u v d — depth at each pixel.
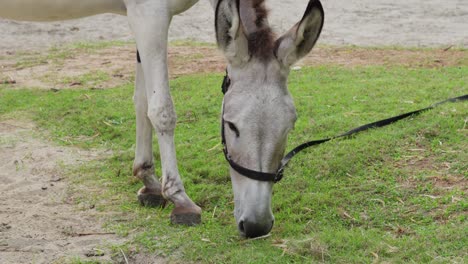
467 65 8.46
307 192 4.96
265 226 3.82
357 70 8.29
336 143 5.72
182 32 11.59
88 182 5.49
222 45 3.81
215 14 3.74
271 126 3.76
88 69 9.07
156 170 5.59
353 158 5.38
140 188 5.28
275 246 4.15
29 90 8.08
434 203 4.61
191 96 7.44
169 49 10.11
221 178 5.34
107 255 4.20
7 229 4.62
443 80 7.57
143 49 4.45
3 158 6.06
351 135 5.87
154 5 4.39
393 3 13.90
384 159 5.37
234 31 3.72
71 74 8.82
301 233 4.35
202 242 4.27
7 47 10.66
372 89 7.30
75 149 6.27
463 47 9.96
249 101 3.77
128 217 4.81
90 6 4.58
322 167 5.31
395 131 5.84
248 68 3.86
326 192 4.93
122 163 5.85
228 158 3.93
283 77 3.85
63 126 6.86
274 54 3.86
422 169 5.16
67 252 4.24
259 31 3.93
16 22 12.27
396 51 9.60
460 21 12.12
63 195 5.25
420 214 4.51
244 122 3.76
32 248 4.29
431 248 4.01
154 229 4.52
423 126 5.84
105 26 12.21
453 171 5.07
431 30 11.41
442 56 9.10
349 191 4.92
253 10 4.04
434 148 5.48
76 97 7.64
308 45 3.77
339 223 4.48
